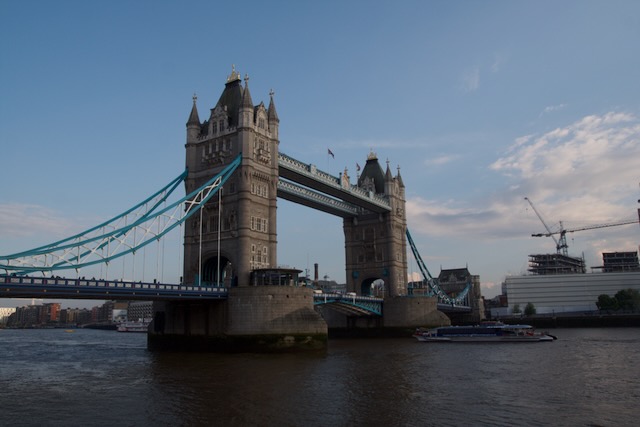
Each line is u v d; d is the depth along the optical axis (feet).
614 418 102.37
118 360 213.05
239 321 236.22
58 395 127.95
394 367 177.06
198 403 116.16
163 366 182.70
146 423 99.60
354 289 412.77
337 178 339.98
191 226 277.03
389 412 107.34
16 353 270.67
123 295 199.41
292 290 242.99
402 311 378.53
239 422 99.60
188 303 252.83
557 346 262.26
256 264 260.83
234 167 261.24
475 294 617.62
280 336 235.20
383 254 404.77
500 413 106.52
